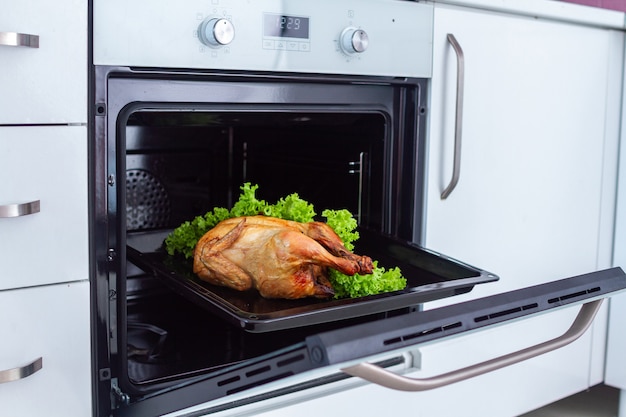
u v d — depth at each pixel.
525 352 1.16
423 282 1.34
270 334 1.48
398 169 1.54
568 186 1.86
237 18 1.26
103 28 1.13
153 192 1.68
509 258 1.76
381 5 1.44
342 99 1.44
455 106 1.59
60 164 1.11
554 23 1.75
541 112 1.76
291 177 1.71
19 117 1.07
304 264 1.22
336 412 1.44
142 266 1.32
